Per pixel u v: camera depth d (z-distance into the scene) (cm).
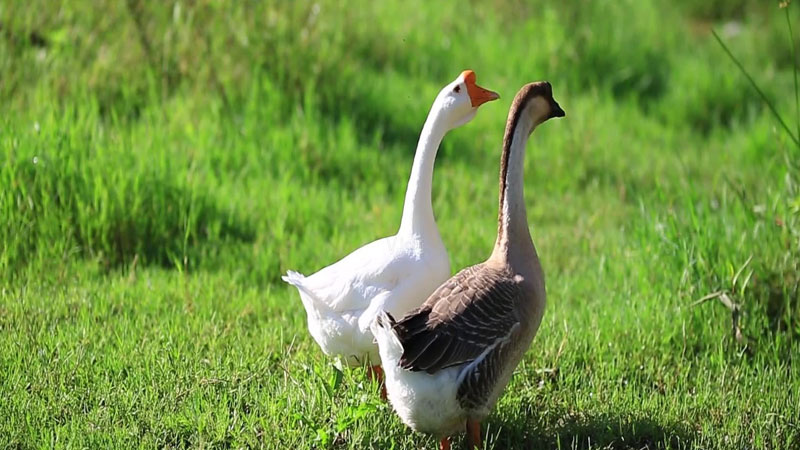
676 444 845
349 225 1319
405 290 843
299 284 841
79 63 1507
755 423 866
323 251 1216
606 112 1803
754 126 1795
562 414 877
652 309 1055
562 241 1345
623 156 1661
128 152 1261
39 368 883
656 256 1137
